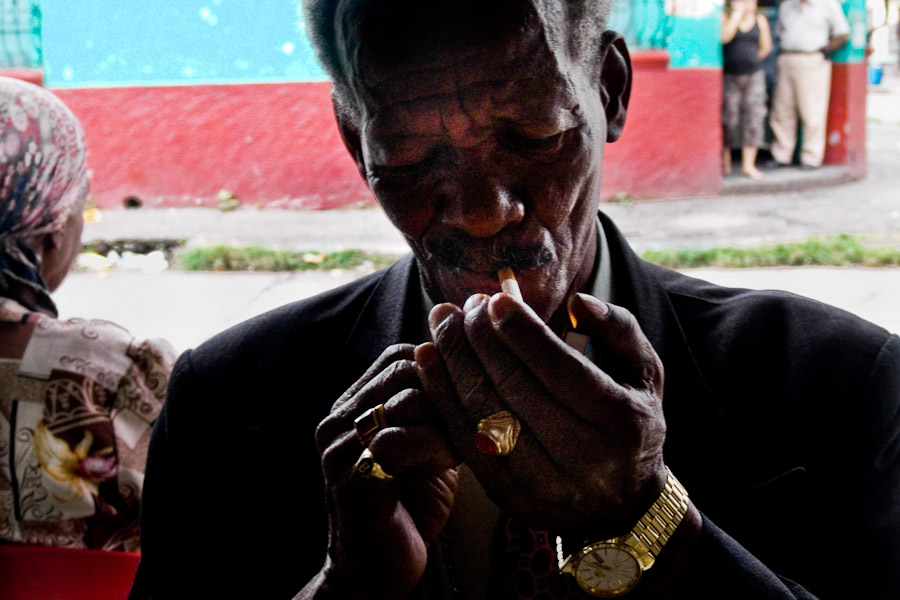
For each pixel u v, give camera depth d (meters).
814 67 9.10
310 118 8.20
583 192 0.95
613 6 1.03
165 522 1.19
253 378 1.20
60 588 1.64
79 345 1.68
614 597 0.87
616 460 0.80
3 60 8.39
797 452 1.04
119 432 1.68
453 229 0.91
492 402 0.80
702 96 8.32
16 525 1.68
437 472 0.88
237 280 6.38
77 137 1.96
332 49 0.93
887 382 1.04
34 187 1.81
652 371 0.85
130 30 8.26
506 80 0.84
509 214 0.88
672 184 8.45
